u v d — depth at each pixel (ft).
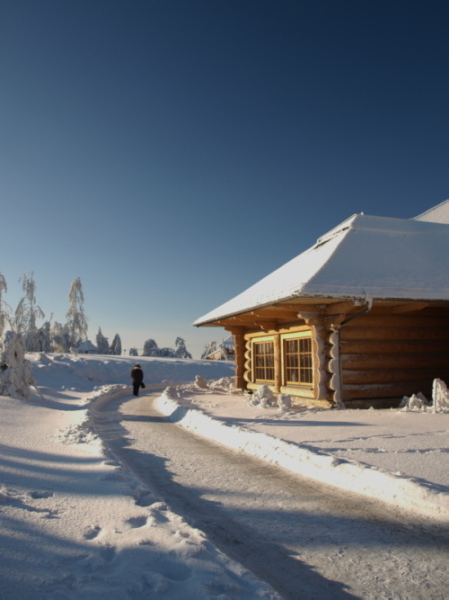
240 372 61.98
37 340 178.81
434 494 14.37
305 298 35.40
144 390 82.07
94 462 19.88
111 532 11.66
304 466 19.85
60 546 10.50
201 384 72.02
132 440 28.91
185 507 15.60
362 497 16.20
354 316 37.29
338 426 28.60
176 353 261.24
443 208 61.62
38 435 27.12
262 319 49.62
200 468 21.04
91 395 61.52
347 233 45.14
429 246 45.24
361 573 10.82
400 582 10.36
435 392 34.01
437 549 11.92
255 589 9.24
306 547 12.30
